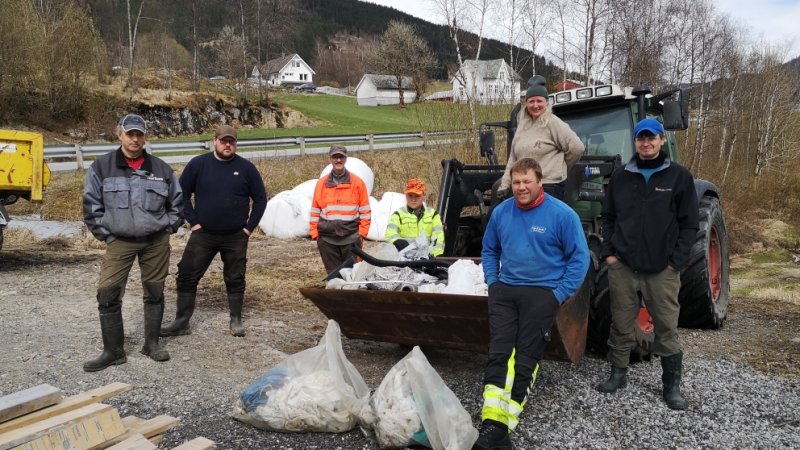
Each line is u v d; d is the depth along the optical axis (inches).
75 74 1002.1
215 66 1807.3
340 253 238.7
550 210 137.1
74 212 529.0
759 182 1068.5
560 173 177.9
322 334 224.7
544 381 174.4
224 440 135.2
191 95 1245.1
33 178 334.6
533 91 180.1
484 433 126.0
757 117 1175.6
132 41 1334.9
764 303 308.2
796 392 167.8
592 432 141.3
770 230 825.5
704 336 233.1
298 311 262.1
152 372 179.5
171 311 252.1
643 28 932.0
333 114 1592.0
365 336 184.1
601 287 186.2
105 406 104.3
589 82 858.8
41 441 92.0
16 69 916.0
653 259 157.8
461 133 534.9
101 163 181.5
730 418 149.9
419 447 129.3
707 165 1031.6
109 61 1295.5
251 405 140.4
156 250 189.6
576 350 156.7
